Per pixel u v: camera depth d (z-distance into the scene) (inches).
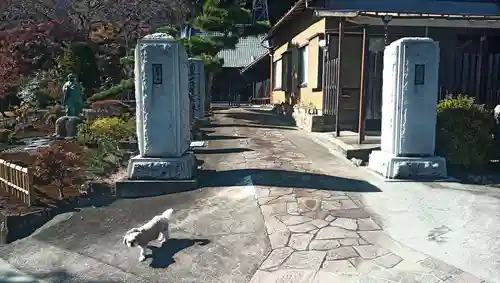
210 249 158.7
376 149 292.8
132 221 191.0
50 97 599.5
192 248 160.4
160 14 804.0
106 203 216.1
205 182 235.0
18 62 644.7
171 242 165.8
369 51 407.2
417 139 242.4
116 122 340.8
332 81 403.5
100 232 183.3
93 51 729.0
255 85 1031.0
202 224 179.6
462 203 198.2
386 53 254.4
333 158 292.4
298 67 509.4
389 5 442.6
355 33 400.2
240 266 146.3
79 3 799.7
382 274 133.8
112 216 198.8
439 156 248.8
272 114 619.5
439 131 271.4
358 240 157.2
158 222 161.6
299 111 478.9
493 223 173.2
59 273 153.3
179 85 229.9
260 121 526.3
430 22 353.7
